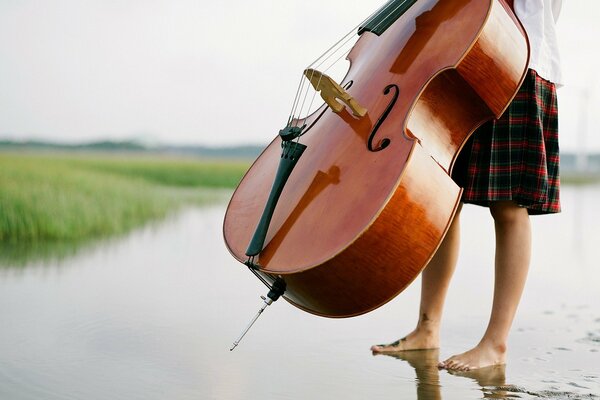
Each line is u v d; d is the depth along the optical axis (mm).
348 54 2912
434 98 2332
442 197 2105
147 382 2385
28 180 7191
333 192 2125
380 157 2127
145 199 8227
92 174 8891
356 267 2033
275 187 2230
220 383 2389
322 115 2564
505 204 2654
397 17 2604
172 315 3387
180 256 5258
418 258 2080
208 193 11711
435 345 2891
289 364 2629
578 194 13148
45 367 2525
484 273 4836
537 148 2592
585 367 2611
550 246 6203
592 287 4316
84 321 3205
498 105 2365
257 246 2113
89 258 5039
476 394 2285
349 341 3004
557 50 2674
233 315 3436
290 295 2193
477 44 2311
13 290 3844
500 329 2650
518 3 2631
